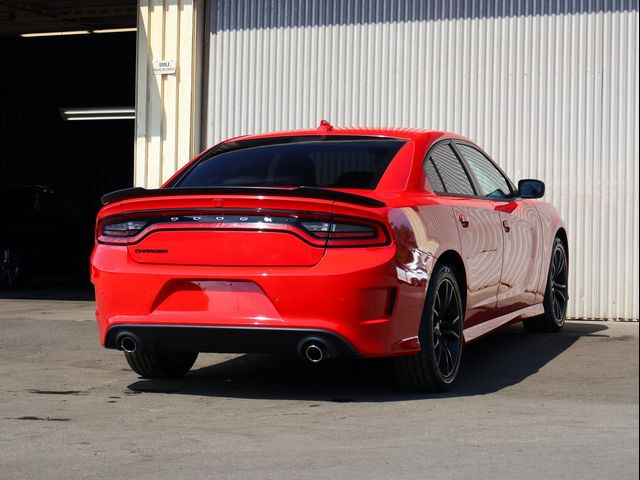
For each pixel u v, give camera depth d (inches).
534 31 382.9
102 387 228.4
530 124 383.6
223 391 223.1
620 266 372.5
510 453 162.1
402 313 204.5
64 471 151.3
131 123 810.8
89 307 418.3
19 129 839.7
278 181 226.1
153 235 209.3
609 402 208.1
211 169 237.0
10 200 566.9
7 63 840.9
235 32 421.7
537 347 292.8
